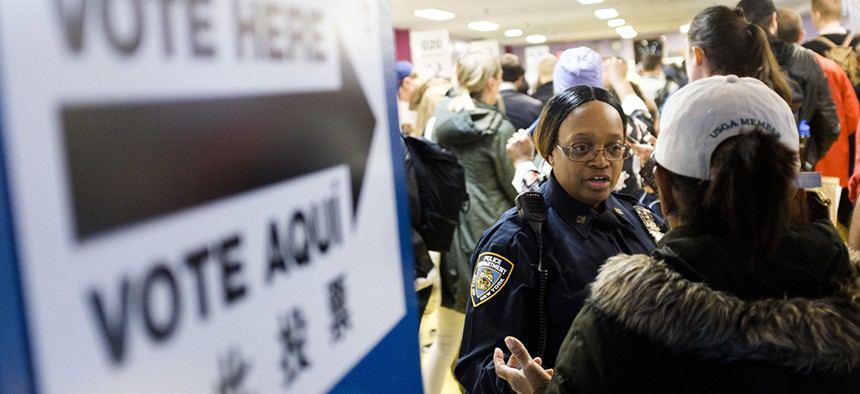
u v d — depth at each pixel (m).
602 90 1.60
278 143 0.51
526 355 1.27
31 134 0.33
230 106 0.46
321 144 0.57
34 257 0.33
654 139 2.50
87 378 0.36
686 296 0.98
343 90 0.62
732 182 1.00
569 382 1.10
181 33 0.42
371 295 0.66
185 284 0.42
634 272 1.03
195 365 0.43
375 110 0.69
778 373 0.99
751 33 2.06
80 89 0.35
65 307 0.35
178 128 0.41
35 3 0.33
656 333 0.99
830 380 1.02
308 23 0.56
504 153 3.06
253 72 0.48
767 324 0.96
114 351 0.37
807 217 1.12
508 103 4.21
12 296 0.32
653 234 1.73
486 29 15.30
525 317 1.52
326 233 0.58
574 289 1.51
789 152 1.02
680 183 1.09
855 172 2.46
